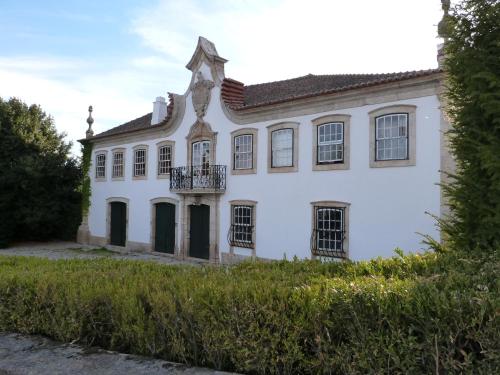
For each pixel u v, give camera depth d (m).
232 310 3.09
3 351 3.54
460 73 5.16
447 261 4.24
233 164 15.32
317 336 2.84
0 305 4.25
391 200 11.17
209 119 16.25
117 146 20.91
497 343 2.41
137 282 4.07
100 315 3.77
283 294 3.05
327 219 12.60
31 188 22.47
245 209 14.95
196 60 16.80
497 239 4.67
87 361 3.25
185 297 3.32
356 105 11.97
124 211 20.41
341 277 3.91
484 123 4.93
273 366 2.98
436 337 2.51
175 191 17.08
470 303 2.53
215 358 3.17
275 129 13.96
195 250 16.84
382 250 11.29
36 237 24.50
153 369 3.06
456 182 5.20
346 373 2.76
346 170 12.13
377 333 2.67
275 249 13.84
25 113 24.00
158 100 20.33
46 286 4.06
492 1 4.91
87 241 22.66
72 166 24.39
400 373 2.60
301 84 17.06
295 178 13.37
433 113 10.43
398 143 11.15
